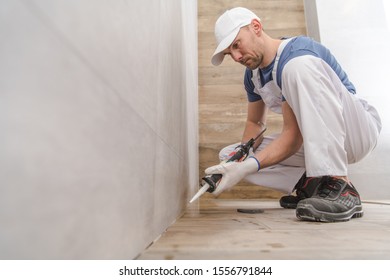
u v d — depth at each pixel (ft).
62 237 0.72
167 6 2.53
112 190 1.07
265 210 4.45
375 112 4.52
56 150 0.70
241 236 2.05
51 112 0.68
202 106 8.31
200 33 8.92
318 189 3.22
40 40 0.64
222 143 8.04
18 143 0.57
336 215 2.86
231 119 8.18
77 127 0.80
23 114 0.59
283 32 8.81
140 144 1.50
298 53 3.68
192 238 1.97
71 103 0.77
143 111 1.57
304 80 3.30
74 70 0.79
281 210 4.45
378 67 7.25
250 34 3.96
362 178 6.77
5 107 0.55
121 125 1.19
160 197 2.10
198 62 8.65
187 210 4.32
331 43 7.48
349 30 7.52
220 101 8.31
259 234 2.13
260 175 4.83
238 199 7.52
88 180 0.87
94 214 0.91
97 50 0.95
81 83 0.83
